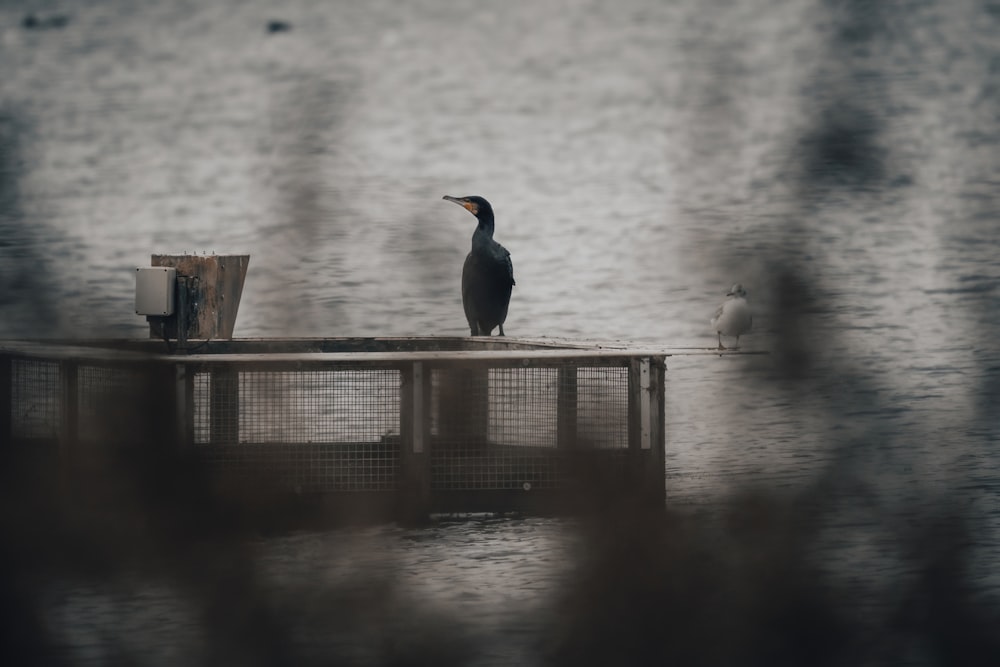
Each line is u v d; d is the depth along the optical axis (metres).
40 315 21.78
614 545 10.61
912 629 8.94
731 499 11.77
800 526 11.00
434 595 9.61
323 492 11.39
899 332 19.36
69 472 11.27
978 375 16.64
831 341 18.67
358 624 9.12
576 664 8.51
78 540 10.87
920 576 9.75
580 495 11.41
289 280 23.98
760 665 8.51
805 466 12.84
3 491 11.43
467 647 8.74
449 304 22.19
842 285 23.59
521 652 8.70
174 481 11.22
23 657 8.55
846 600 9.44
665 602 9.42
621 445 11.52
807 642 8.80
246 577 9.97
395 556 10.47
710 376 16.69
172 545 10.84
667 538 10.72
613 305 22.78
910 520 11.09
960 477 12.42
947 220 30.50
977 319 20.39
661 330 20.61
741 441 13.82
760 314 21.42
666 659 8.59
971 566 10.00
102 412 11.22
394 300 22.48
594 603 9.43
